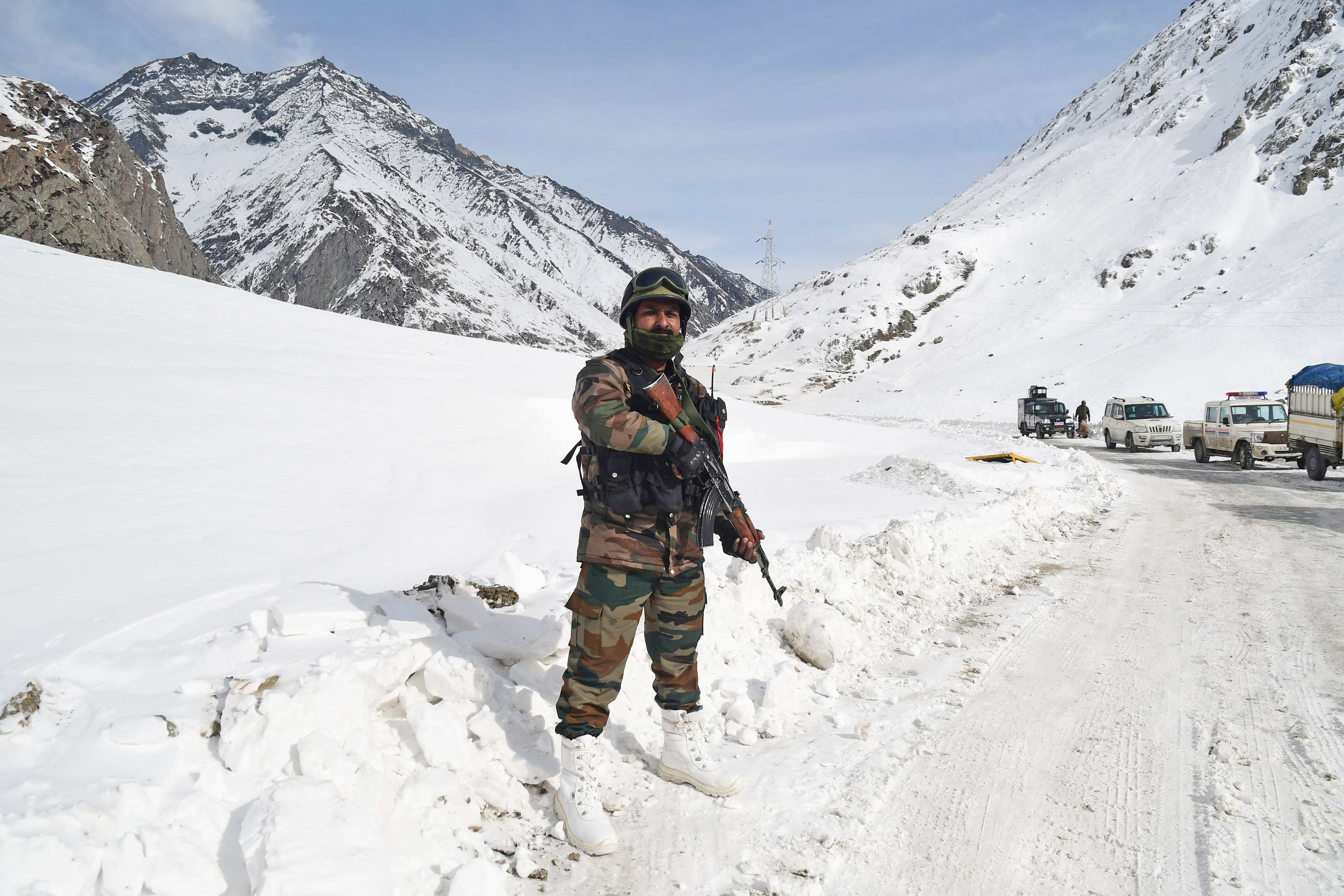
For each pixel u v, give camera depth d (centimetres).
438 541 639
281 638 292
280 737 223
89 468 734
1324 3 16112
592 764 252
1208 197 12644
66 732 221
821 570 534
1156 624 543
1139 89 19888
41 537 506
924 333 12638
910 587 595
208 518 623
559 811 254
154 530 561
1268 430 2186
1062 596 628
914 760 319
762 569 272
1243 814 278
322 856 180
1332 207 10825
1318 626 535
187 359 1473
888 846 254
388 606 327
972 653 472
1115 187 15612
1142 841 262
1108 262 12438
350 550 570
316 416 1260
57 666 277
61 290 2088
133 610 369
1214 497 1436
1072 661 459
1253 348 6825
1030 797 290
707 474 253
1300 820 275
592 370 240
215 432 1000
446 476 1082
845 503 1144
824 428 3048
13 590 395
